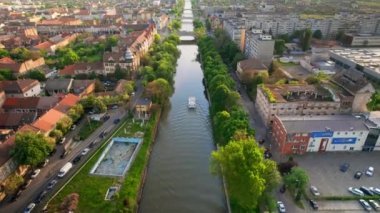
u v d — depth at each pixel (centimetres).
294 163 11969
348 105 15175
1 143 12762
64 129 14475
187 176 12838
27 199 10800
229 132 12875
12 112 15650
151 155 14125
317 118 14175
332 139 13100
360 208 10338
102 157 13250
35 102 16712
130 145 14312
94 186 11444
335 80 17688
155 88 17750
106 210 10319
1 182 10900
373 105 16062
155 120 16350
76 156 13200
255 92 18562
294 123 13275
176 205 11294
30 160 11312
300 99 15425
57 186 11425
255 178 9338
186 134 15925
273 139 14325
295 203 10544
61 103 16025
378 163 12644
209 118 17500
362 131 12988
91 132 15062
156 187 12188
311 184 11375
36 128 13375
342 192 11000
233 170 9838
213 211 11050
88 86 19162
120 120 16238
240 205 10481
